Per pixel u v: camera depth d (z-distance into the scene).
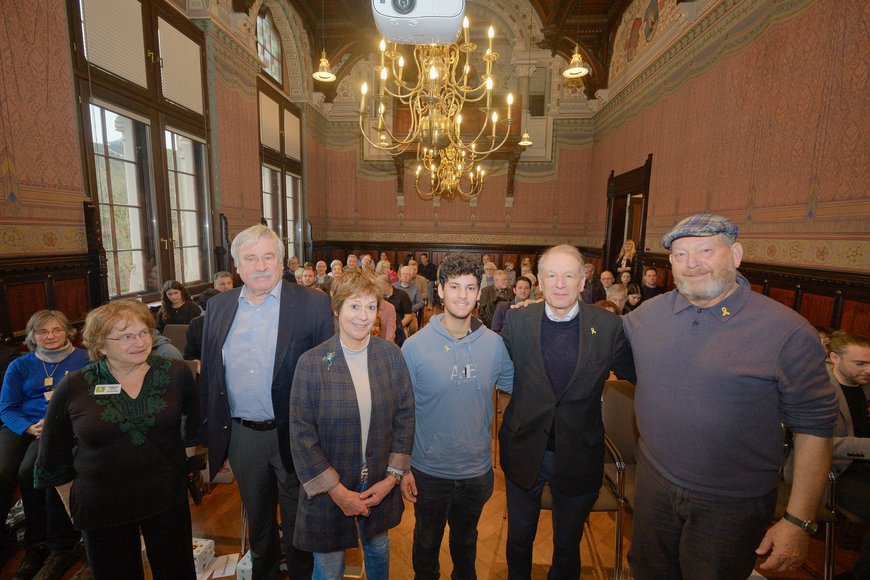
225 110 6.48
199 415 1.79
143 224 4.92
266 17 8.55
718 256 1.25
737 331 1.27
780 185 4.23
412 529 2.49
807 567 2.18
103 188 4.33
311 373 1.49
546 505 1.90
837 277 3.53
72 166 3.80
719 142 5.24
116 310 1.46
